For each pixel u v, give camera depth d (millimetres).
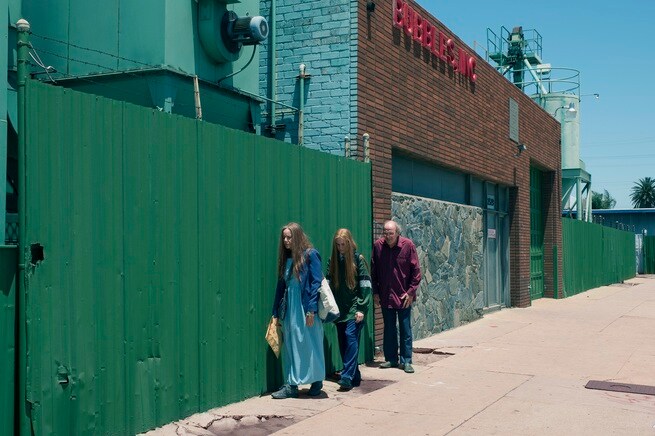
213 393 7035
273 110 10750
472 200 15781
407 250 9539
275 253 8109
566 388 8539
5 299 5102
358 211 9961
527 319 15914
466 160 14625
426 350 11156
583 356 10891
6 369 5098
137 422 6074
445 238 13797
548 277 22531
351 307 8320
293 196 8453
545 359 10586
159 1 8430
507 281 18422
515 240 18562
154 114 6340
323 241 9039
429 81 12891
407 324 9508
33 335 5145
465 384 8703
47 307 5262
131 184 6059
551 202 22469
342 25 10617
